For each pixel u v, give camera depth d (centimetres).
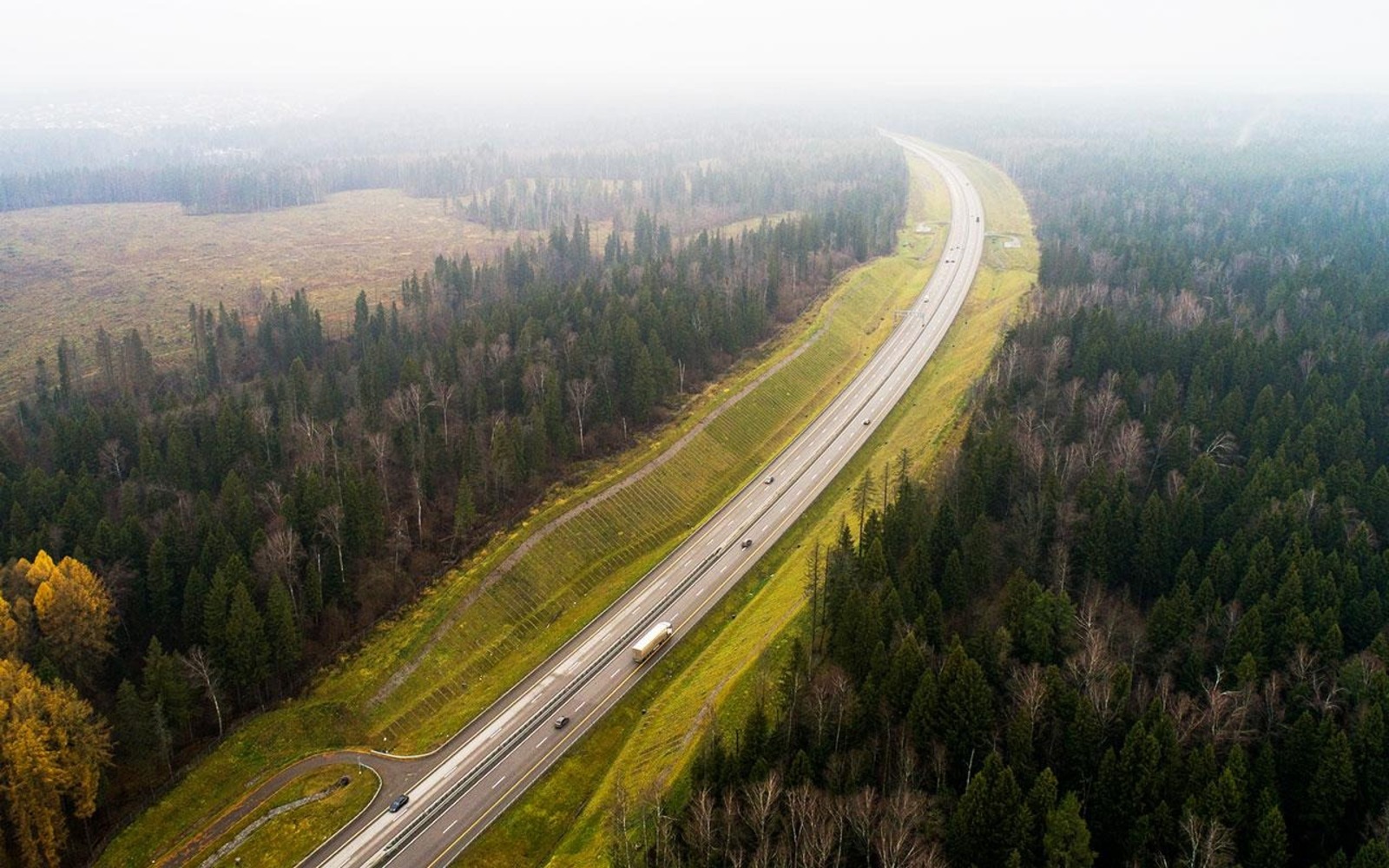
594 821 9219
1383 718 7538
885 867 6812
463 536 13350
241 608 10431
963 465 12200
